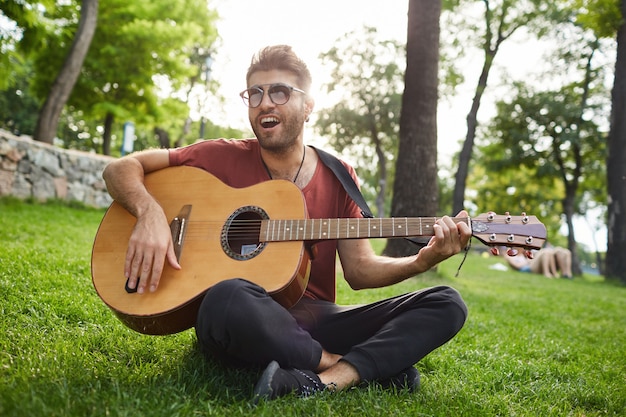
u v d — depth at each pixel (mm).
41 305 3156
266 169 2574
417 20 8141
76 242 6484
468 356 3289
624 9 15453
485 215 2189
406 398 2135
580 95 22969
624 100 15664
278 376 1863
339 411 1854
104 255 2297
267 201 2381
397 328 2127
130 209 2350
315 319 2342
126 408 1647
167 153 2627
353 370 2061
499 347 3699
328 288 2521
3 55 10914
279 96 2410
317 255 2449
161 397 1807
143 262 2158
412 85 8148
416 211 8016
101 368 2148
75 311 3148
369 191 44906
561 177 23938
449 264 15844
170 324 2184
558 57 21078
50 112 11492
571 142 21953
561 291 10078
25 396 1620
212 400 1861
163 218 2281
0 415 1519
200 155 2619
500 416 2176
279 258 2191
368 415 1856
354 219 2248
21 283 3586
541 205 33812
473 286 8781
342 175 2574
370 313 2299
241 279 1926
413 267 2232
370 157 36062
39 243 5805
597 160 24359
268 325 1877
